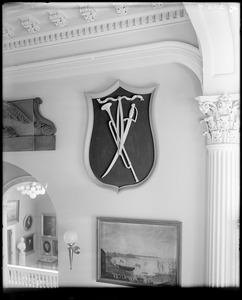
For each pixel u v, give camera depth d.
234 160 3.51
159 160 4.03
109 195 4.34
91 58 4.23
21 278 5.80
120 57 4.09
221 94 3.41
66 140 4.66
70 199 4.61
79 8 3.96
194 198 3.84
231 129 3.46
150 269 4.01
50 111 4.77
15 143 4.93
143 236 4.06
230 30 3.10
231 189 3.51
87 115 4.50
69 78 4.63
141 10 3.80
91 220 4.45
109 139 4.34
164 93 4.02
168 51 3.83
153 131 4.05
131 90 4.16
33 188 6.30
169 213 3.97
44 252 8.48
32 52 4.68
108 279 4.25
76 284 4.48
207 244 3.64
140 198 4.14
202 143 3.81
